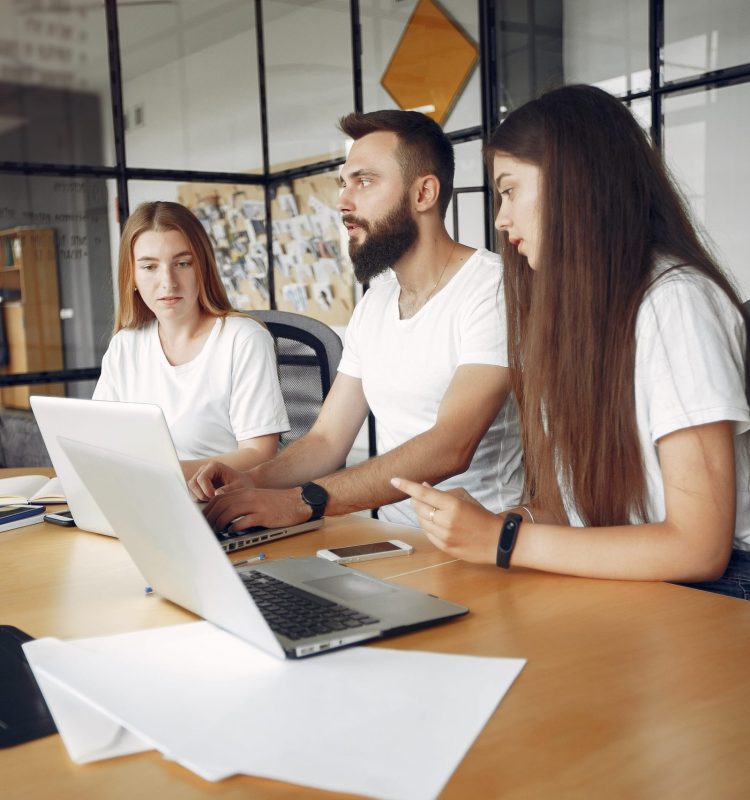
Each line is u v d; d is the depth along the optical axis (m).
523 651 0.99
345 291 5.51
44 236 5.02
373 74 5.12
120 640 1.01
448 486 2.06
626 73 3.90
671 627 1.05
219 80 5.62
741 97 3.49
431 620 1.06
